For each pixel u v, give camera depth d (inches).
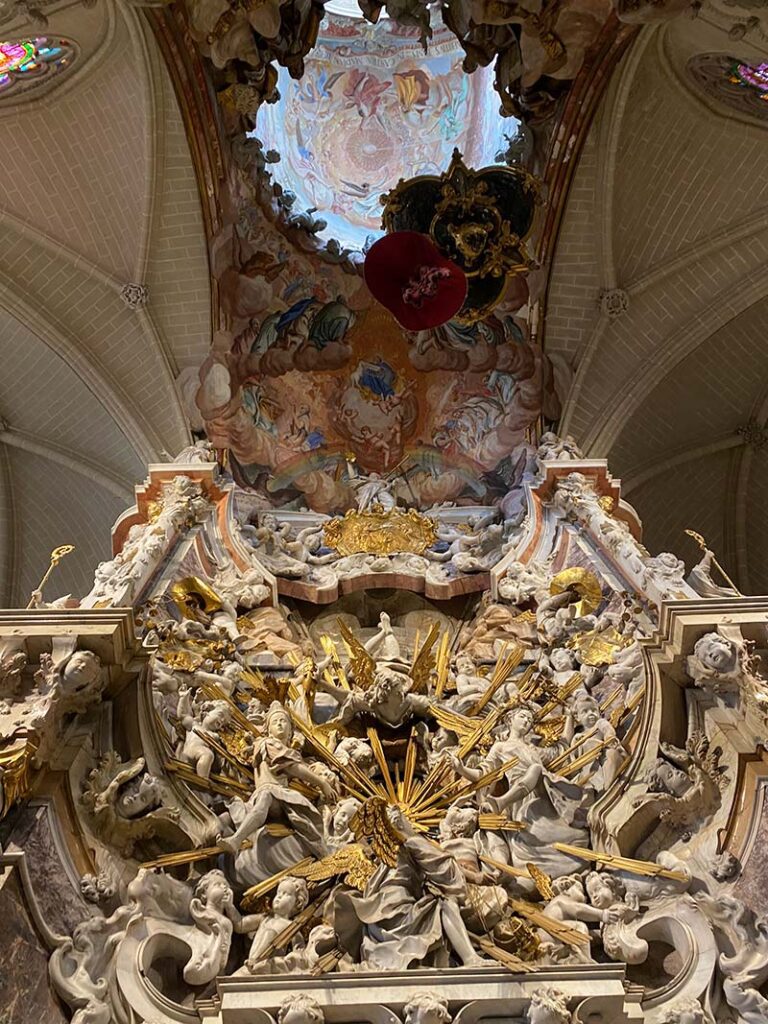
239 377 564.4
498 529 505.0
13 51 483.2
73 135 528.7
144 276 558.3
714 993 250.2
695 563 641.6
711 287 572.4
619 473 602.5
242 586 445.7
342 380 588.1
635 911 270.2
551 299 571.2
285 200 570.6
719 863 277.1
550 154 535.5
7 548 634.8
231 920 269.1
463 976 244.1
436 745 341.7
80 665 284.2
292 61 499.5
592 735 331.3
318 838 293.3
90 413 586.6
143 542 410.0
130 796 284.8
